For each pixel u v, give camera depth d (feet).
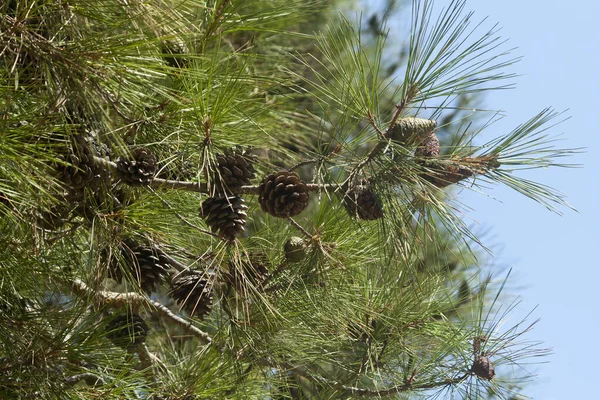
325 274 7.13
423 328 7.47
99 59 6.19
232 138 6.91
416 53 6.50
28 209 6.48
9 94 6.05
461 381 7.39
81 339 6.47
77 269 6.94
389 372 7.47
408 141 6.61
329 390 7.41
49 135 6.30
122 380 6.57
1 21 6.05
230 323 7.04
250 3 7.03
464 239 6.64
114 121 6.71
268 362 7.16
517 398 7.42
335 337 7.38
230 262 7.00
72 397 6.40
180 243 7.18
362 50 6.69
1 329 6.43
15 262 6.53
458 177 6.76
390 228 6.70
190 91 6.63
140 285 6.82
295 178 6.79
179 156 6.87
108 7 6.29
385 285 7.37
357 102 6.66
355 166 6.75
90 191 6.55
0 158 6.00
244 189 6.82
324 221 7.11
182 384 7.07
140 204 6.75
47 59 6.12
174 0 6.50
